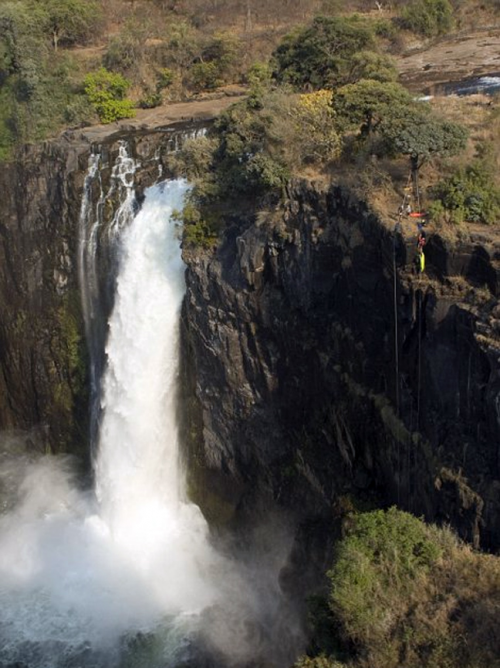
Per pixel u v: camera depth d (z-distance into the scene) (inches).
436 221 915.4
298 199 1120.2
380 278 970.1
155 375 1387.8
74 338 1573.6
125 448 1430.9
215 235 1245.1
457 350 851.4
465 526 844.0
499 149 1050.7
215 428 1290.6
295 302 1133.1
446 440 874.8
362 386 1040.2
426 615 768.3
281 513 1210.6
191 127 1656.0
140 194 1430.9
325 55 1562.5
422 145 967.6
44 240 1609.3
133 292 1405.0
